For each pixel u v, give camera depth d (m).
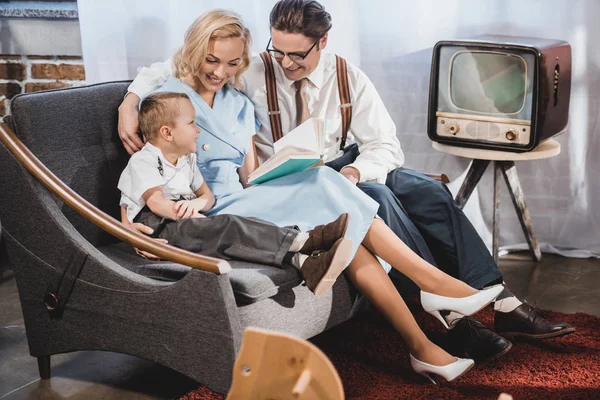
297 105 2.42
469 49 2.70
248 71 2.42
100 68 3.12
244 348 1.04
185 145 2.14
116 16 3.06
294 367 1.02
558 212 3.16
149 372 2.23
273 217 2.12
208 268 1.76
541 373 2.17
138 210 2.12
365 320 2.53
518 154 2.73
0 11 3.16
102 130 2.24
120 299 1.94
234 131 2.32
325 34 2.29
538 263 3.07
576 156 3.08
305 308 2.00
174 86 2.26
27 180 1.99
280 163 2.04
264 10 3.03
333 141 2.48
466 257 2.27
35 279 2.07
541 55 2.59
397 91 3.11
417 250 2.24
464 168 3.16
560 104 2.80
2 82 3.25
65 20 3.16
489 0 2.96
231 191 2.30
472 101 2.75
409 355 2.26
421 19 3.01
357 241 2.02
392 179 2.40
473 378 2.15
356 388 2.10
